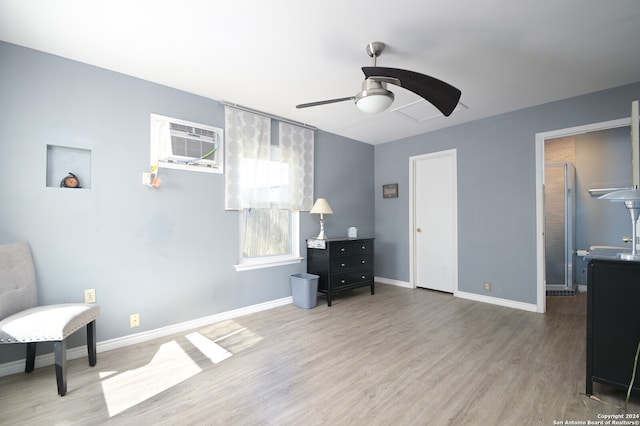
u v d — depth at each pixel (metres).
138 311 2.58
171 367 2.13
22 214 2.10
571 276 4.18
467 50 2.20
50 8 1.73
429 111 3.46
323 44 2.12
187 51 2.21
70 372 2.06
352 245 3.90
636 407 1.66
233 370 2.09
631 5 1.72
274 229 3.66
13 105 2.08
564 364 2.15
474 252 3.84
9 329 1.72
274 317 3.21
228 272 3.17
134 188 2.58
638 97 2.75
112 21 1.86
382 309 3.47
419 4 1.72
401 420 1.57
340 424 1.54
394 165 4.77
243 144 3.23
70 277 2.28
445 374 2.02
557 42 2.11
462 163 3.95
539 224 3.33
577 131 3.06
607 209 4.14
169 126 2.71
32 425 1.54
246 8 1.74
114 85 2.49
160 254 2.71
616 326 1.70
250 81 2.69
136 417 1.60
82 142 2.34
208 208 3.02
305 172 3.89
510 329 2.82
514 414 1.61
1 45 2.05
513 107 3.38
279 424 1.54
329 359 2.24
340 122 3.84
